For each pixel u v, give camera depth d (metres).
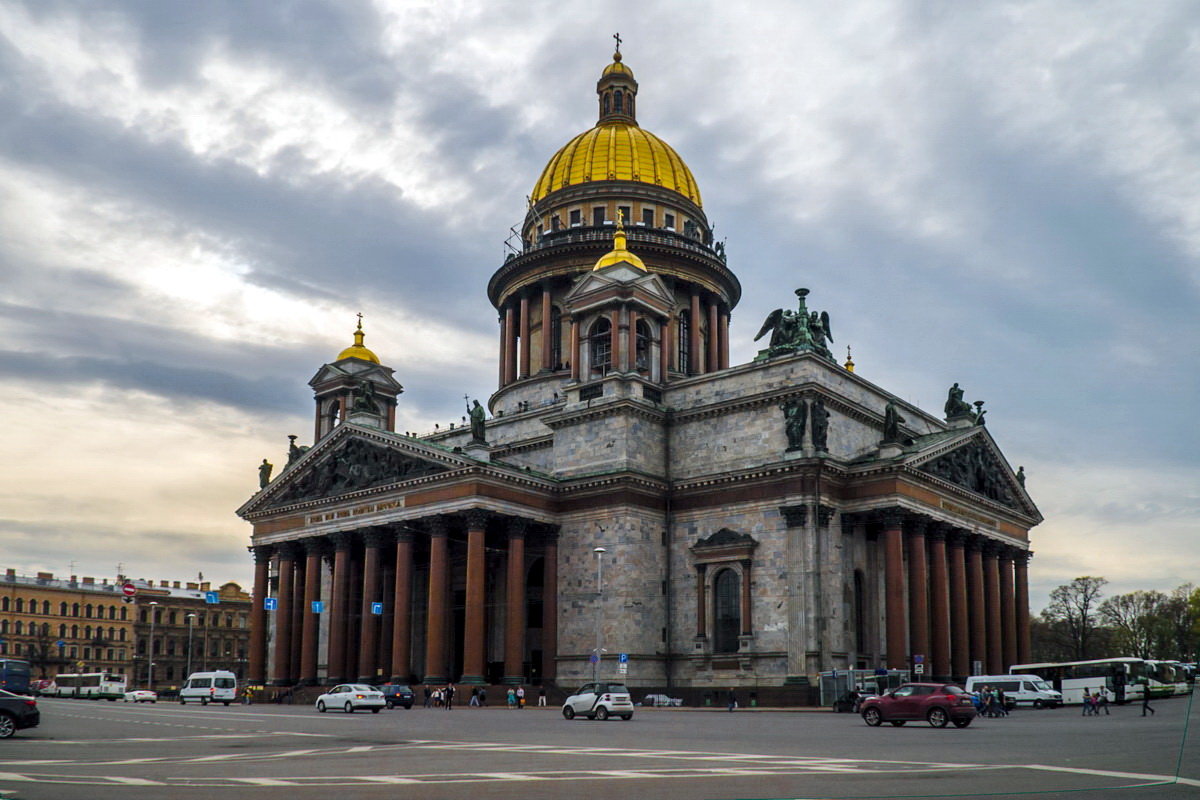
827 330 104.12
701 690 94.31
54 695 145.88
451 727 62.22
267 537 117.31
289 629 115.62
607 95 147.25
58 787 29.53
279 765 37.22
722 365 135.00
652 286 107.69
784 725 64.19
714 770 34.31
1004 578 113.56
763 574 93.38
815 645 88.75
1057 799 26.61
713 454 100.69
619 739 51.19
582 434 103.31
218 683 111.69
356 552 115.56
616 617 95.50
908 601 97.56
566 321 128.38
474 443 99.19
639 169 136.25
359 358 136.00
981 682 95.56
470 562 94.88
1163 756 39.97
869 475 94.19
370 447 107.81
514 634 96.38
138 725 65.19
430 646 96.44
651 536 99.38
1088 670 101.94
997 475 112.56
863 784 30.03
